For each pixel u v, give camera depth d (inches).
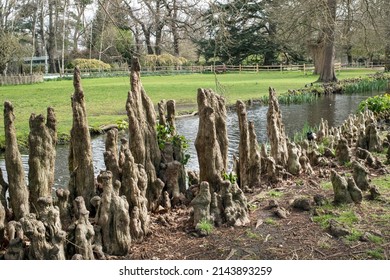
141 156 228.7
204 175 234.8
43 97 1150.3
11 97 1153.4
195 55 2394.2
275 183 273.4
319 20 799.1
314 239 195.5
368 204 231.6
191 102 1026.7
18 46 1770.4
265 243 193.0
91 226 177.6
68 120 761.0
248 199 246.7
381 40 827.4
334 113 845.8
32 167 197.2
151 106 248.5
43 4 1761.8
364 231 199.6
